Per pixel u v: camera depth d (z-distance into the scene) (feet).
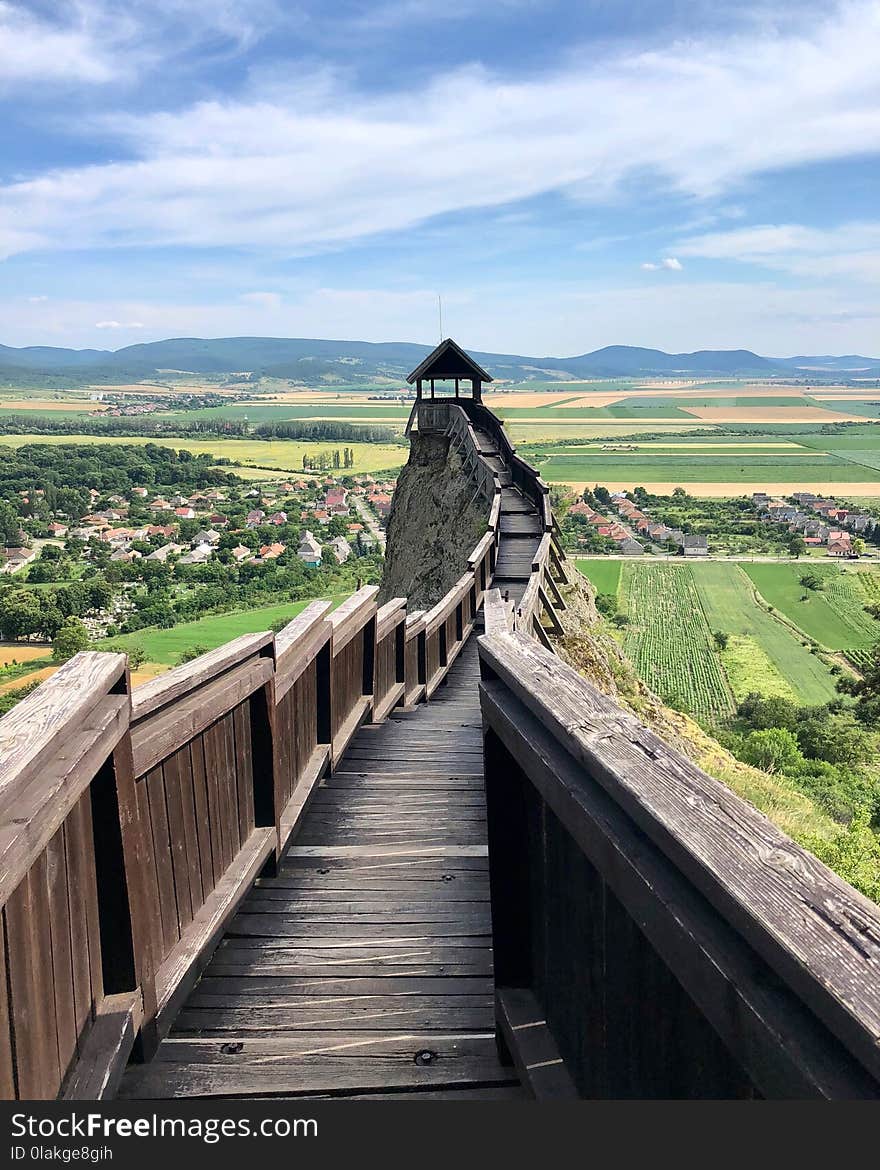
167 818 8.93
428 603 81.61
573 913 6.20
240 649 10.61
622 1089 5.34
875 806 45.91
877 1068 2.61
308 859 12.78
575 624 49.37
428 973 9.71
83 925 6.98
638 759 4.96
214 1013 8.96
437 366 100.73
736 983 3.46
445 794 15.51
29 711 6.30
